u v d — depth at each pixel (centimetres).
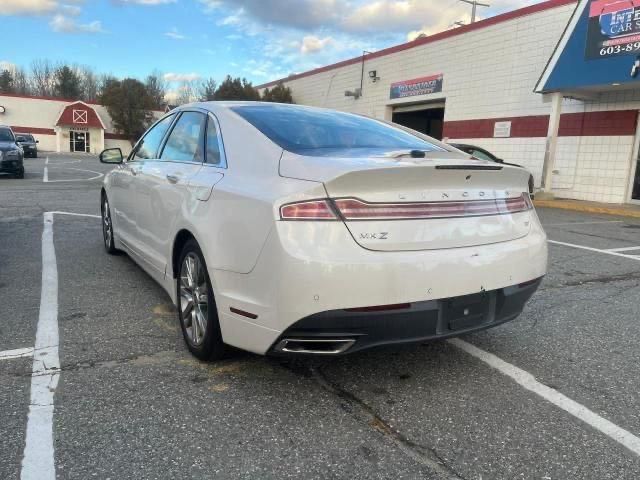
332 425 264
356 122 395
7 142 1709
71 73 7419
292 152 301
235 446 245
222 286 295
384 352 356
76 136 4944
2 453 233
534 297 499
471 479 226
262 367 327
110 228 595
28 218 853
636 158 1441
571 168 1600
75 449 238
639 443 256
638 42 1221
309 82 3034
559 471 233
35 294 460
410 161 292
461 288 278
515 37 1758
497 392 304
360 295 255
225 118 359
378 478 225
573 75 1368
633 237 903
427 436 257
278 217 261
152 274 434
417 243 271
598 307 471
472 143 1958
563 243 809
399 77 2327
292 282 253
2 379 301
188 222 329
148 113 5238
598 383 319
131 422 261
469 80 1958
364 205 262
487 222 300
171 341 363
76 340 360
